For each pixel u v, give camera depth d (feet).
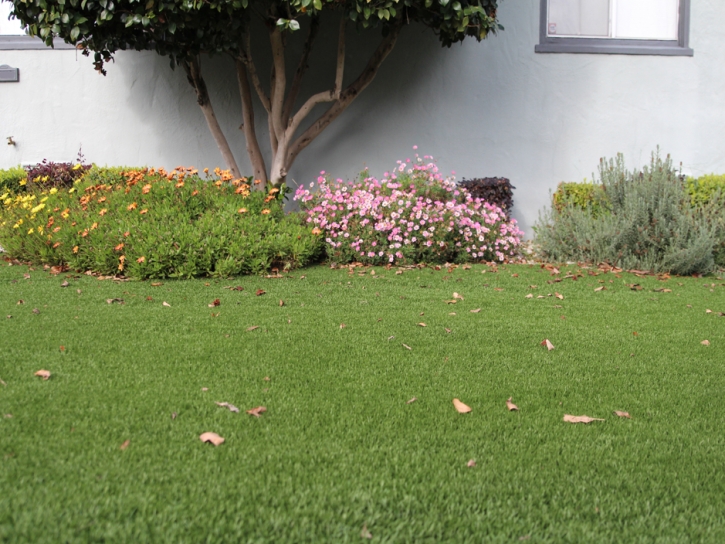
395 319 13.25
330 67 26.40
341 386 9.02
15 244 19.83
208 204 20.26
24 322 12.23
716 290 17.80
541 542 5.34
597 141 26.73
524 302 15.40
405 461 6.72
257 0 21.16
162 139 26.63
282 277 18.03
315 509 5.64
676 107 26.63
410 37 26.27
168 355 10.25
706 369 10.35
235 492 5.89
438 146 26.68
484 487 6.22
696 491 6.30
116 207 19.61
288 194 26.61
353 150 26.68
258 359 10.18
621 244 21.39
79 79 26.40
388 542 5.25
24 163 26.58
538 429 7.70
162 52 21.08
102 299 14.70
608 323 13.43
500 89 26.58
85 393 8.35
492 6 21.91
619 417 8.21
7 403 7.84
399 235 20.53
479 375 9.75
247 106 24.64
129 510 5.47
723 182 23.68
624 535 5.49
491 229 22.31
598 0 26.53
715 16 26.37
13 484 5.82
